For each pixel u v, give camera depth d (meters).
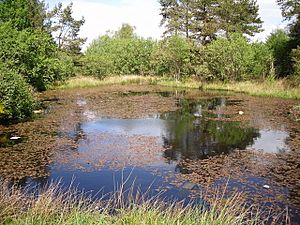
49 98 23.75
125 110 18.66
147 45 39.88
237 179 8.21
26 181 7.94
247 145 11.41
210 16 40.25
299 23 27.50
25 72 24.14
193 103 21.36
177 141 11.95
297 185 7.83
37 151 10.52
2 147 10.94
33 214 4.62
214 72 32.22
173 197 7.06
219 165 9.30
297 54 25.31
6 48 22.67
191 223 4.34
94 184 7.80
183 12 41.16
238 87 28.19
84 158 9.87
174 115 17.19
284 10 28.83
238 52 29.33
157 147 11.14
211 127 14.27
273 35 33.78
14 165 9.15
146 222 4.30
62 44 45.06
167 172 8.70
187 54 34.44
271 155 10.24
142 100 22.75
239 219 5.04
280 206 6.69
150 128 14.09
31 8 38.75
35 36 26.27
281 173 8.65
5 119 15.22
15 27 29.00
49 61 27.39
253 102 21.52
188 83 32.66
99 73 36.66
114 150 10.74
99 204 6.00
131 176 8.38
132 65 39.53
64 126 14.31
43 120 15.55
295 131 13.47
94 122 15.26
